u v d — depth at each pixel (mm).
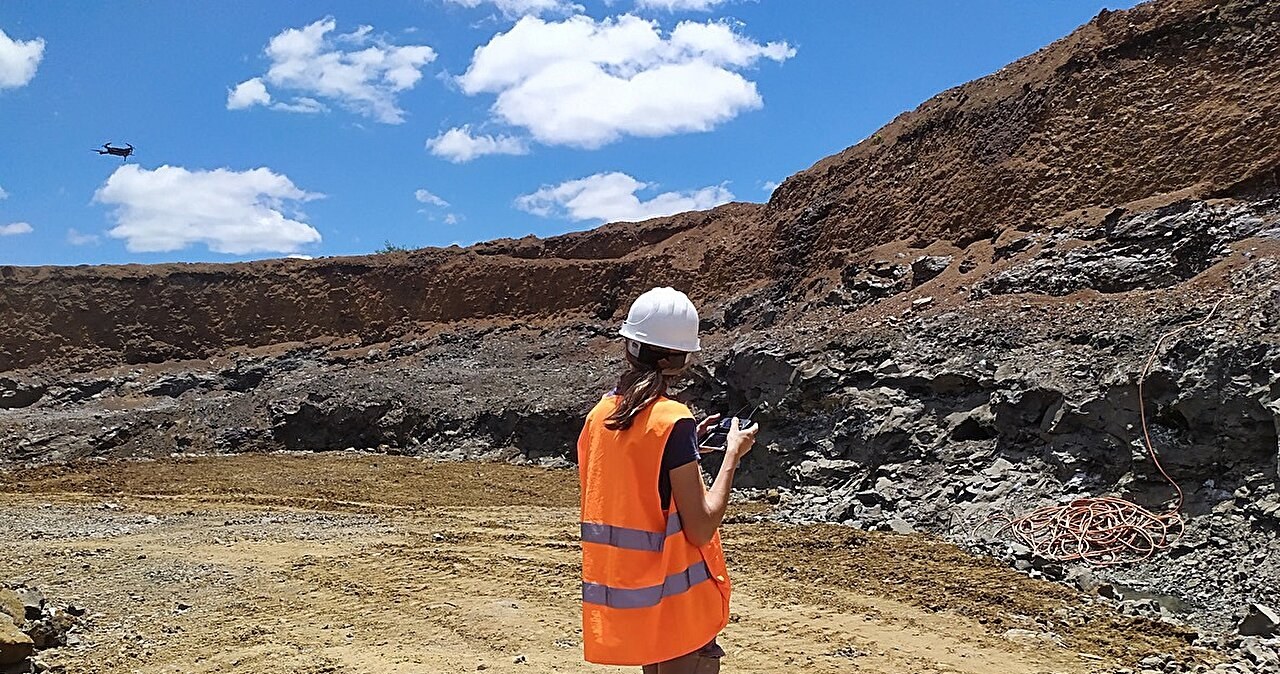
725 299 27875
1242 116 17578
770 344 17812
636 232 35500
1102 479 11344
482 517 14727
